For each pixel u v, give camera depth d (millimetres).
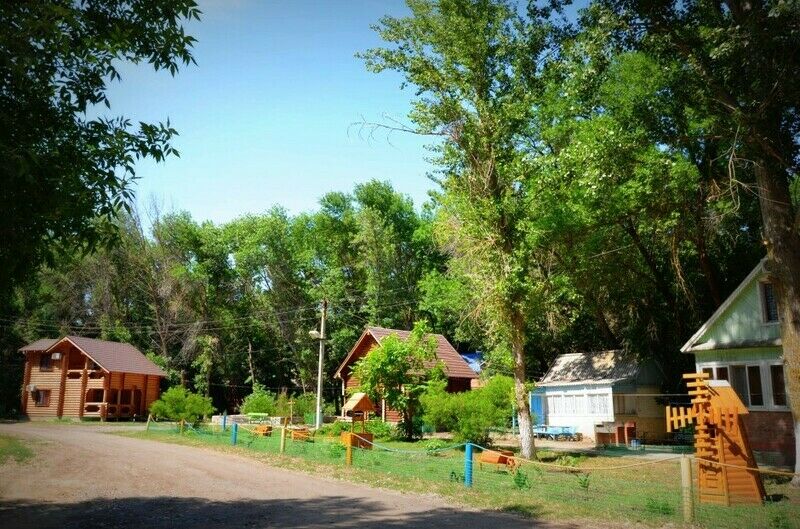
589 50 16312
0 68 6547
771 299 21609
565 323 36500
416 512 10891
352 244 60188
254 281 62000
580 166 20422
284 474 16516
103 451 21984
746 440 12320
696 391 12766
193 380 58156
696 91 17016
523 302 21859
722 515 10703
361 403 25750
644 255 28922
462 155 22312
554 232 26047
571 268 28141
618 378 32188
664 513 10789
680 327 30812
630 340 33281
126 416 48844
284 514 10672
